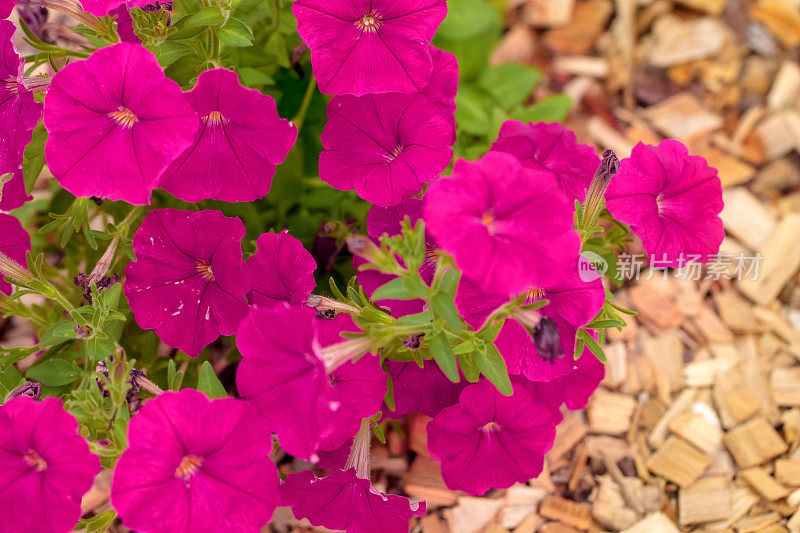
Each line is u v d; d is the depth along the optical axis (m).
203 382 0.76
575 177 0.80
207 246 0.79
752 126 1.09
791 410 0.97
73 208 0.83
